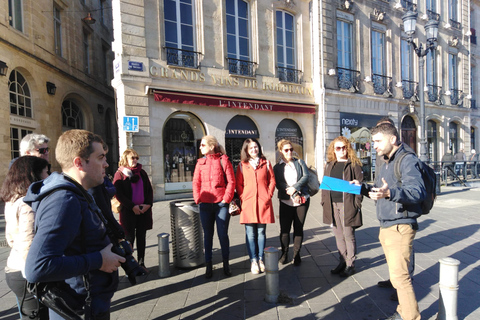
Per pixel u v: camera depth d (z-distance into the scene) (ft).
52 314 5.12
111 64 68.33
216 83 38.37
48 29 45.14
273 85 43.11
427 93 62.64
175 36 36.40
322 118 46.65
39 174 7.21
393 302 10.48
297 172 13.83
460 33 70.13
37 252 4.33
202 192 12.96
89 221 5.15
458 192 37.93
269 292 10.67
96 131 59.67
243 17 41.45
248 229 13.33
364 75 52.39
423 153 32.60
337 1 48.75
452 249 16.02
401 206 8.34
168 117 35.55
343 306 10.30
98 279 5.30
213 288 11.93
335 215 13.06
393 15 56.54
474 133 81.15
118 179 13.15
